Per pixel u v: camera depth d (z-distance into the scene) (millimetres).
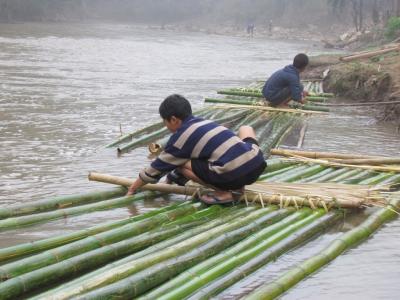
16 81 21172
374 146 12578
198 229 6887
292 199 7922
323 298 5812
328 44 57750
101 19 107625
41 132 12867
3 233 7090
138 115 15398
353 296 5883
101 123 14141
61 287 5469
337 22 84500
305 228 7281
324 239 7305
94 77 23547
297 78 15250
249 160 7602
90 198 8219
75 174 9781
